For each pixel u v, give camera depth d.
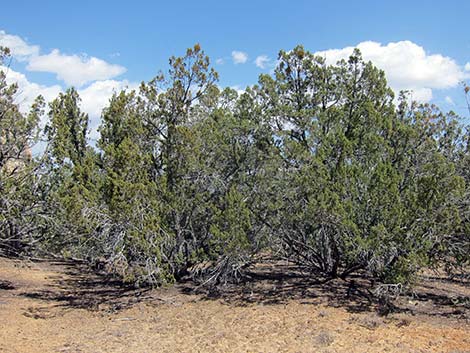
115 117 14.42
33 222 15.35
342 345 9.19
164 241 13.19
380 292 11.72
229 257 13.17
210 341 9.91
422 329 10.14
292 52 15.10
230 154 14.17
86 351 9.47
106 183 12.65
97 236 12.91
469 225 11.56
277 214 13.35
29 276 17.67
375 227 11.32
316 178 12.41
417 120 14.41
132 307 13.16
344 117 14.42
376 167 12.20
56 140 15.00
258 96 15.07
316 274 15.79
